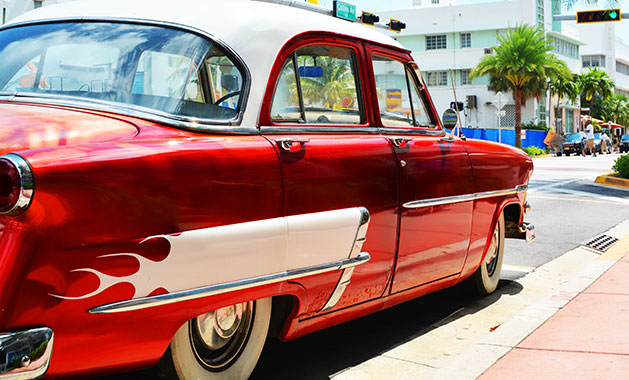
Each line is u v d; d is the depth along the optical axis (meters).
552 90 57.97
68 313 2.42
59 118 2.81
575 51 66.69
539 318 4.85
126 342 2.59
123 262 2.53
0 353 2.27
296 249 3.21
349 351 4.31
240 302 2.98
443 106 55.75
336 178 3.52
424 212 4.27
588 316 4.87
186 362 2.97
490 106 54.66
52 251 2.38
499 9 54.41
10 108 2.93
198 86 3.14
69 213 2.41
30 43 3.43
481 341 4.35
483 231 5.12
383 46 4.28
